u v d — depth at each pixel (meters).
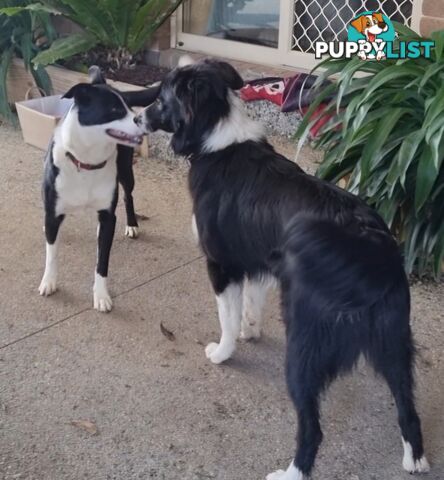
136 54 2.92
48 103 2.60
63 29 3.08
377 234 1.11
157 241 2.00
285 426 1.33
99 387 1.42
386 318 1.10
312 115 1.98
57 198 1.62
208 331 1.61
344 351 1.11
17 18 2.90
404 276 1.13
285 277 1.16
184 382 1.44
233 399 1.40
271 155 1.31
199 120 1.32
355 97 1.73
